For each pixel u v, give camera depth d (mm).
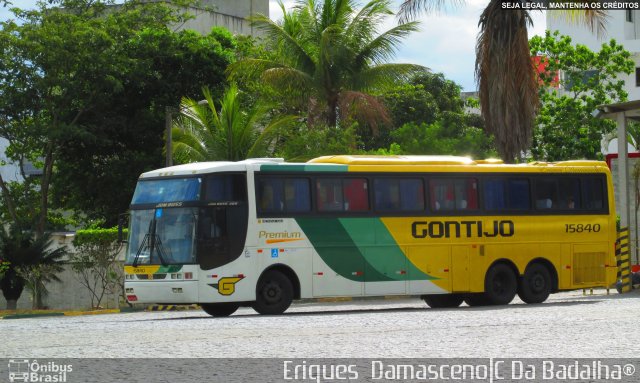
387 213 26516
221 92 53000
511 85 34844
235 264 24531
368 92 45969
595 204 29719
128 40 50312
